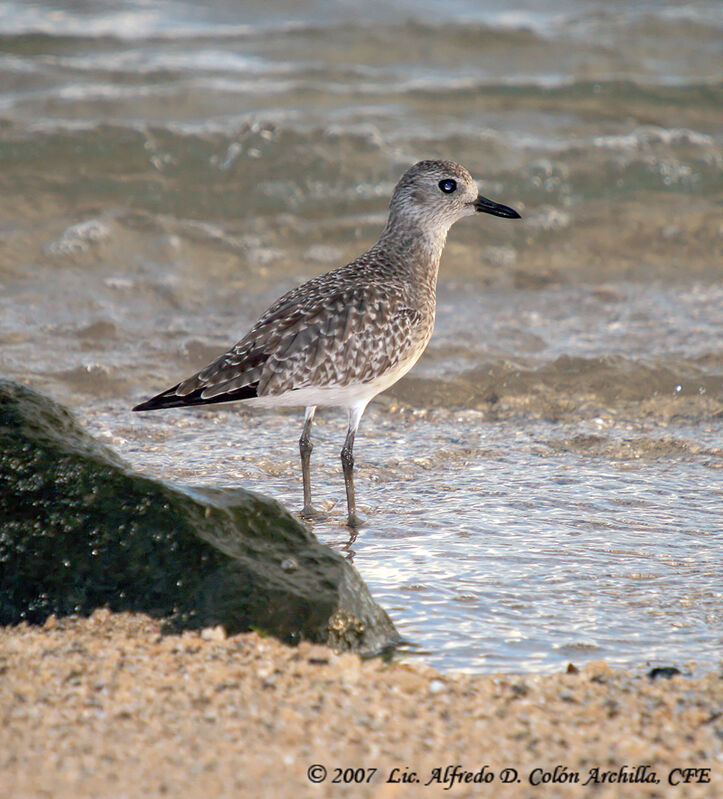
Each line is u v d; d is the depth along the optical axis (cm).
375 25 2848
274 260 1933
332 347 1040
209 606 821
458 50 2800
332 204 2102
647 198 2173
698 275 1961
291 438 1347
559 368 1529
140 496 864
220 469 1234
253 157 2172
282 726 702
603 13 3086
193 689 739
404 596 947
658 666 825
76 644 794
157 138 2180
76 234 1906
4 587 848
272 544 866
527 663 838
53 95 2362
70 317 1695
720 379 1489
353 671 777
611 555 1034
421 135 2291
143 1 3027
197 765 655
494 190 2164
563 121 2430
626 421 1404
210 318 1739
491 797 644
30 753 658
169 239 1939
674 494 1180
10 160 2102
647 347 1627
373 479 1221
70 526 858
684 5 3161
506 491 1186
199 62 2655
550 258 2005
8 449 891
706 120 2464
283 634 814
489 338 1666
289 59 2728
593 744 704
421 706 742
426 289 1156
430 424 1402
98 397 1452
